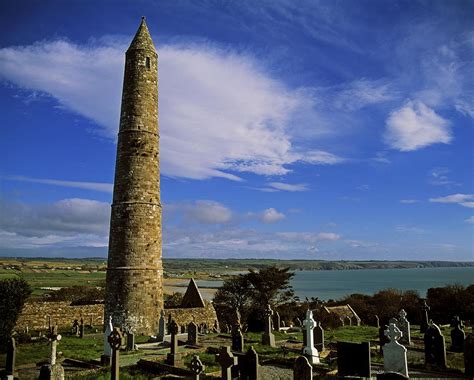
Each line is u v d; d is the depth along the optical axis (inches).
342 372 591.5
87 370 718.5
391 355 609.3
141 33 1244.5
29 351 888.9
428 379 606.9
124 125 1181.7
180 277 6815.9
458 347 843.4
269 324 973.8
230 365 554.9
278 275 1977.1
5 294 986.7
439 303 2068.2
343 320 1868.8
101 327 1310.3
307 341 802.2
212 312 1476.4
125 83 1210.6
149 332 1101.1
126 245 1122.7
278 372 682.2
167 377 649.6
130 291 1101.1
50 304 1293.1
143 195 1151.0
